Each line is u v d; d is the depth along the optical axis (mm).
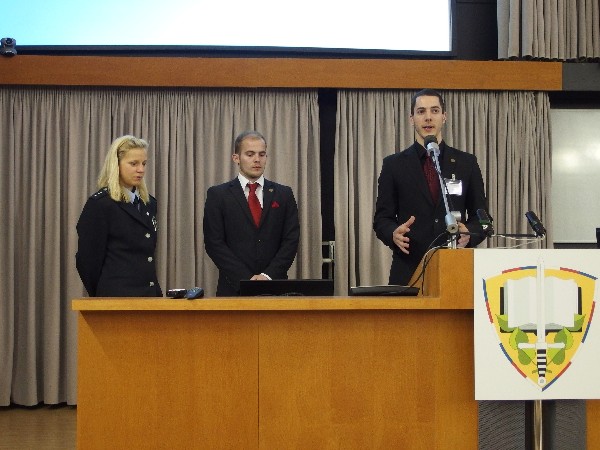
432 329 2342
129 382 2311
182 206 4941
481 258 2264
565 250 2279
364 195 4957
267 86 4883
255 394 2316
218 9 4961
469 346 2340
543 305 2270
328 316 2332
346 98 5008
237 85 4871
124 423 2303
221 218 3947
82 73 4828
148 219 3463
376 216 3623
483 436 2330
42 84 4844
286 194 4043
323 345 2326
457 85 4953
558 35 4992
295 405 2316
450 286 2295
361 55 5047
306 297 2424
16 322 4898
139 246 3391
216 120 4988
